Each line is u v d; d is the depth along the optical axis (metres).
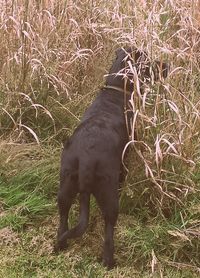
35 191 4.35
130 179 4.16
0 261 3.80
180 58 4.66
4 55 5.12
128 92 4.24
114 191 3.72
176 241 3.88
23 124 4.97
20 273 3.74
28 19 5.15
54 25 5.20
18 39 5.05
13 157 4.61
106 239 3.75
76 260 3.84
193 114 4.21
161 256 3.87
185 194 4.00
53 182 4.42
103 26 5.27
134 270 3.79
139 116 4.06
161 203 4.03
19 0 5.19
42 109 4.98
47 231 4.05
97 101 4.15
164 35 4.81
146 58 4.30
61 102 5.14
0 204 4.25
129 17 4.91
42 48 5.09
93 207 4.16
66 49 5.26
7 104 4.89
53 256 3.86
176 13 5.07
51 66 5.11
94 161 3.67
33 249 3.92
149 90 4.12
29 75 4.99
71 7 5.43
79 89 5.31
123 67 4.32
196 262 3.87
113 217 3.73
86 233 4.07
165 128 4.17
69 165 3.73
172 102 4.05
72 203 4.04
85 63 5.39
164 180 4.01
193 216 4.00
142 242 3.90
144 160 3.95
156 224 4.04
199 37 5.08
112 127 3.90
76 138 3.79
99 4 5.60
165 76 4.31
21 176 4.45
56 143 4.85
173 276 3.75
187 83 4.60
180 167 4.14
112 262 3.77
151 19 4.53
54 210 4.22
